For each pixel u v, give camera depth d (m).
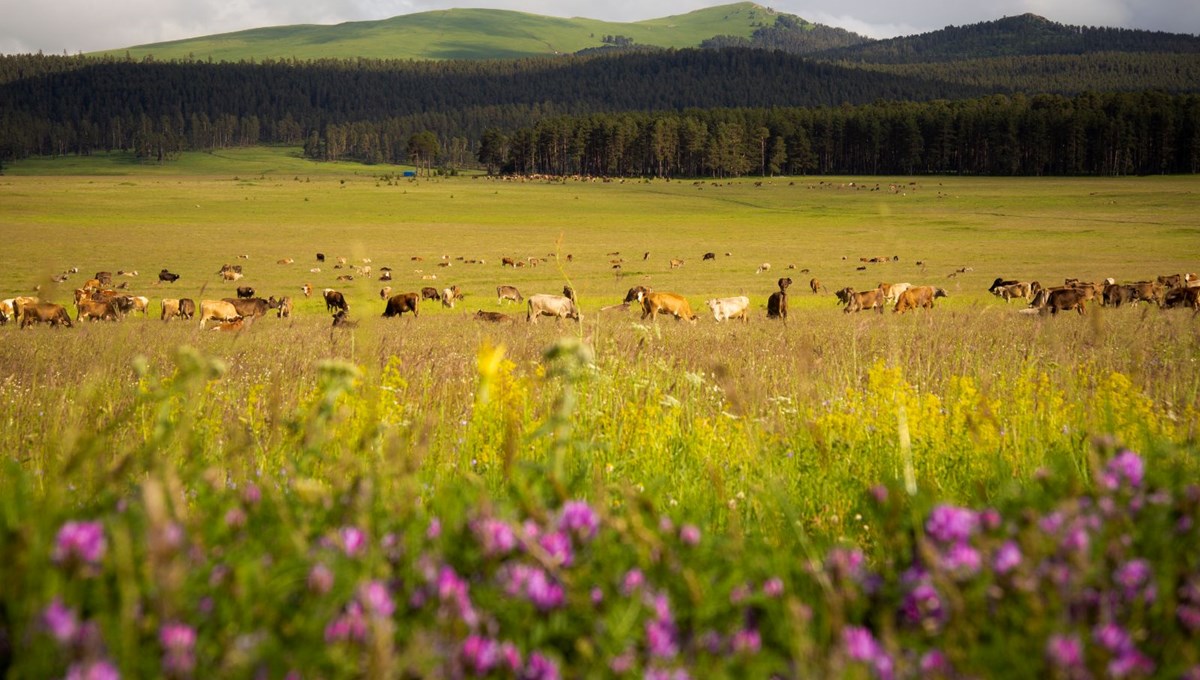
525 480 3.79
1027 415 7.59
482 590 2.76
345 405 5.92
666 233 146.38
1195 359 12.29
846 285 82.06
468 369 10.21
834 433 7.10
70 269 89.88
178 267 96.56
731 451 6.85
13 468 3.54
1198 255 102.25
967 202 190.12
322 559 2.77
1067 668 2.36
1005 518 3.50
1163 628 2.75
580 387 7.36
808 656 2.59
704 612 2.80
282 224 157.12
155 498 2.27
